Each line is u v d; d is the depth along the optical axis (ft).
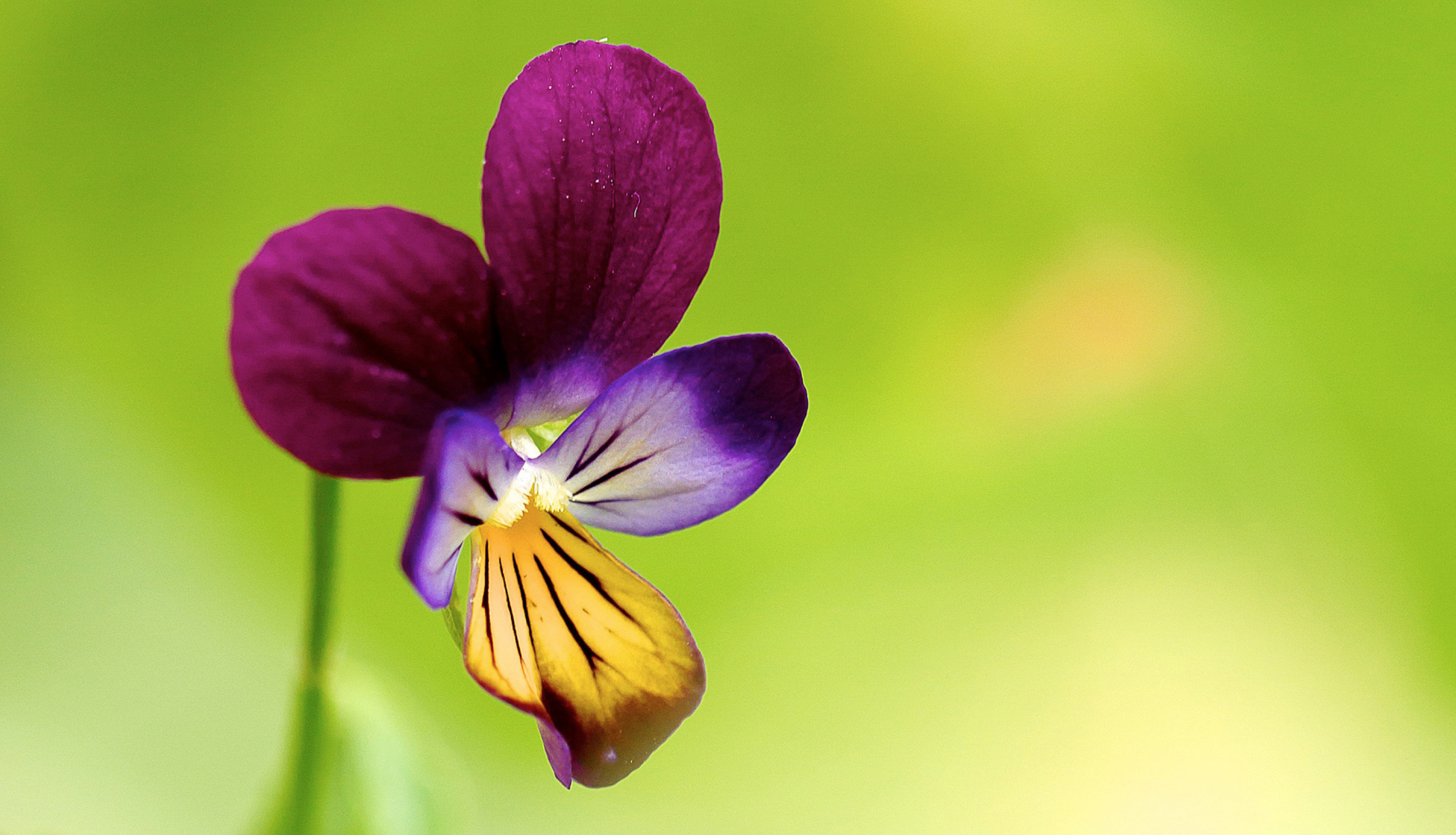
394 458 0.53
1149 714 1.07
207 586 1.01
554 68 0.53
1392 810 1.04
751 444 0.55
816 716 1.05
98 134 1.01
